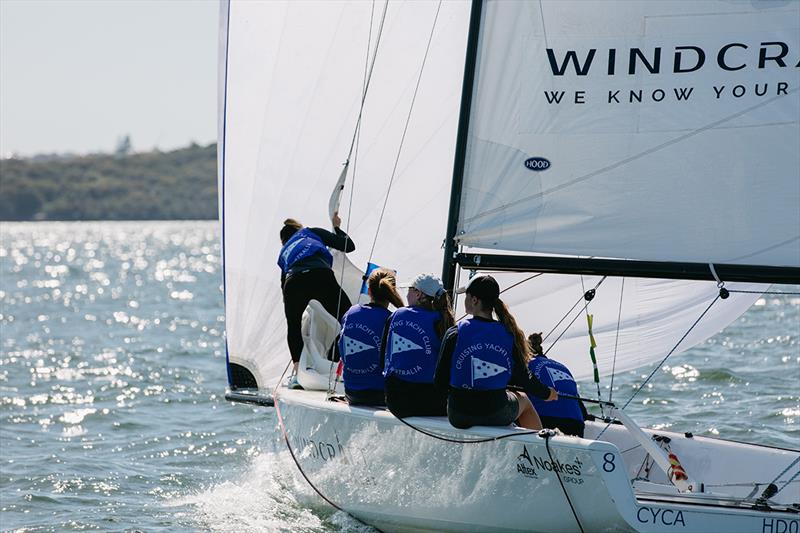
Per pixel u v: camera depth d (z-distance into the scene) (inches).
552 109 882.8
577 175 882.1
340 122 1203.2
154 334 2669.8
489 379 810.2
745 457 964.0
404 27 1186.0
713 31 852.6
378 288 922.1
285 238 1127.6
